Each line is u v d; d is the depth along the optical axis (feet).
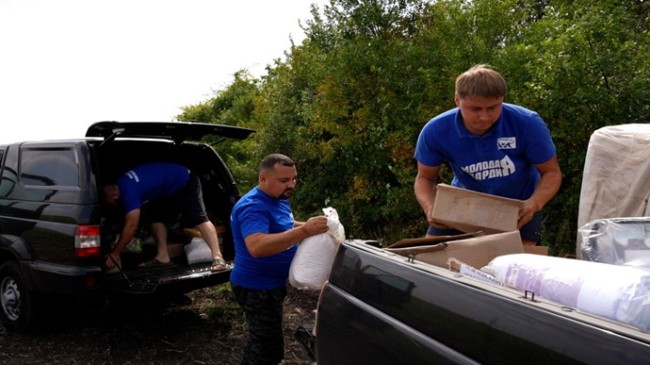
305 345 8.61
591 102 14.73
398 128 20.92
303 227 9.07
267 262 9.89
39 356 13.87
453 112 9.16
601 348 3.86
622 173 9.05
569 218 16.02
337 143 23.62
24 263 14.43
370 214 22.56
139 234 16.72
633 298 4.51
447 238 7.11
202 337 15.03
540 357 4.19
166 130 15.14
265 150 28.76
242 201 10.01
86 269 13.30
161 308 17.33
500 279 5.80
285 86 28.78
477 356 4.71
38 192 14.69
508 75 17.28
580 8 15.70
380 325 5.92
